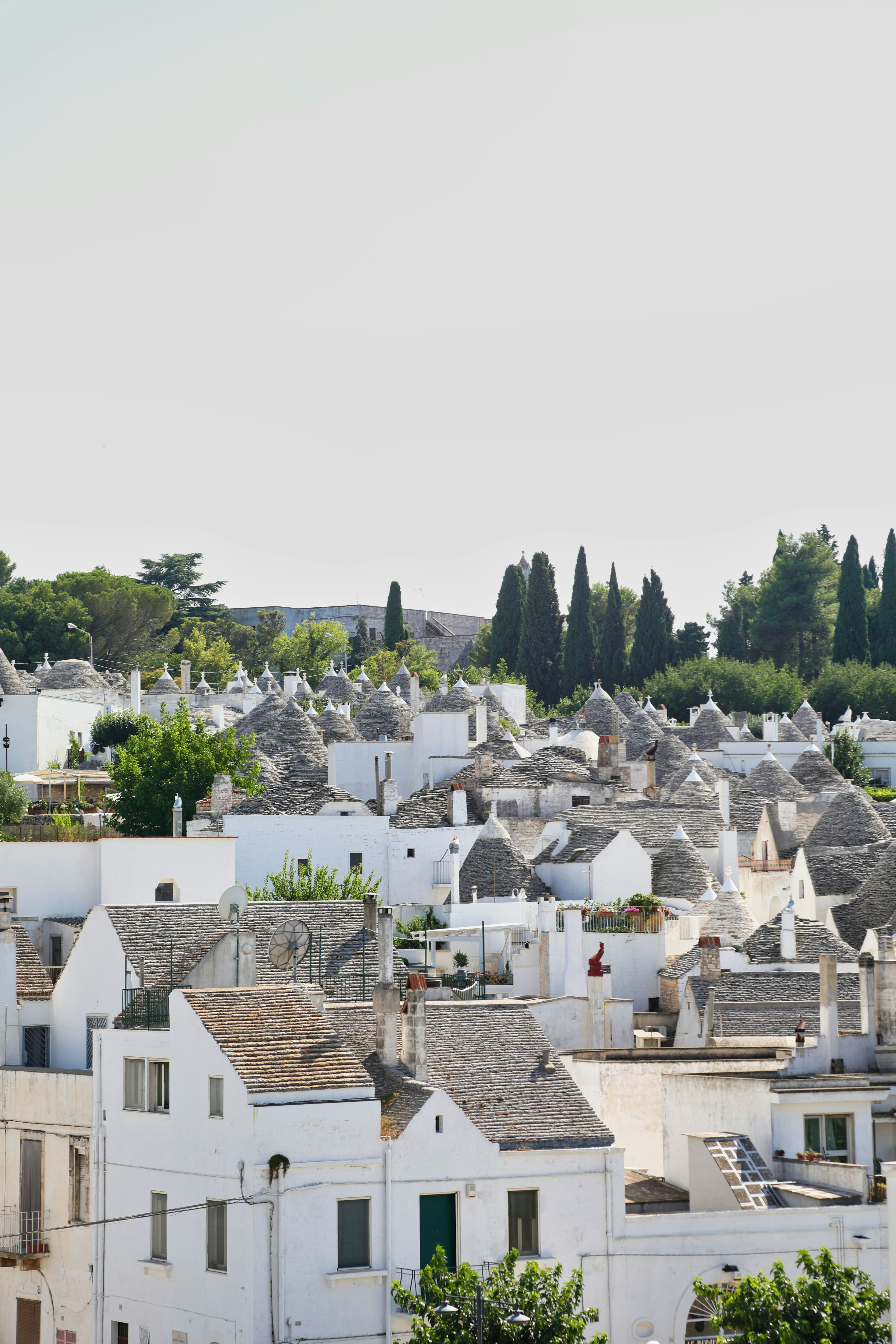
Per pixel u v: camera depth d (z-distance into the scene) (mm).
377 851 97500
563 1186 43656
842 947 74688
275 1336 40594
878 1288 43219
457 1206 42781
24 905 66750
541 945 70125
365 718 140875
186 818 110125
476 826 99500
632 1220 43875
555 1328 37156
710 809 105938
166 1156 44594
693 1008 67125
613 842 91188
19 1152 50250
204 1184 43000
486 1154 43219
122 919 53594
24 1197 49938
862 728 171500
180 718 117438
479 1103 44906
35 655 197750
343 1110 42156
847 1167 44812
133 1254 45312
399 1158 42344
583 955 69688
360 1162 42031
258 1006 44688
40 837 84875
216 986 51281
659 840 99312
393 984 45969
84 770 141125
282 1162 41250
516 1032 47906
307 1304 41000
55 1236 48500
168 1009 46594
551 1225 43438
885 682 195375
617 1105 51750
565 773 111188
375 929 56312
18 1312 49406
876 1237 43625
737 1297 36469
